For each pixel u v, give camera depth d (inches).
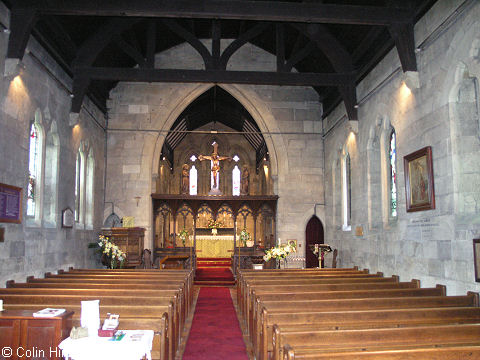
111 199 683.4
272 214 730.2
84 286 345.4
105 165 689.0
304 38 584.1
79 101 505.4
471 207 313.9
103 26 500.4
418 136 370.9
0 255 336.8
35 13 360.5
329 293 299.6
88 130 593.9
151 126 700.7
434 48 346.0
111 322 211.2
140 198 685.3
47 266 435.8
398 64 411.5
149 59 497.4
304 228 703.1
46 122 438.3
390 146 462.9
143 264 607.5
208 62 496.4
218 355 287.6
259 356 255.6
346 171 618.5
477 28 290.2
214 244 905.5
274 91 728.3
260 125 723.4
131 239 609.3
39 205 424.5
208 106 976.3
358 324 225.0
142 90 706.8
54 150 469.1
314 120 727.7
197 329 361.1
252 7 380.8
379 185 483.5
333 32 520.7
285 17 382.3
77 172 567.8
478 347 156.6
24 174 383.2
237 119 1033.5
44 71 427.5
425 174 353.1
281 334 177.9
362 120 511.8
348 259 570.9
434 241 341.7
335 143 651.5
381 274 433.1
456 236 311.3
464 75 316.5
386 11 378.6
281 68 508.1
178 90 708.7
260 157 1184.2
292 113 726.5
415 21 374.6
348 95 523.5
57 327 214.1
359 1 436.1
